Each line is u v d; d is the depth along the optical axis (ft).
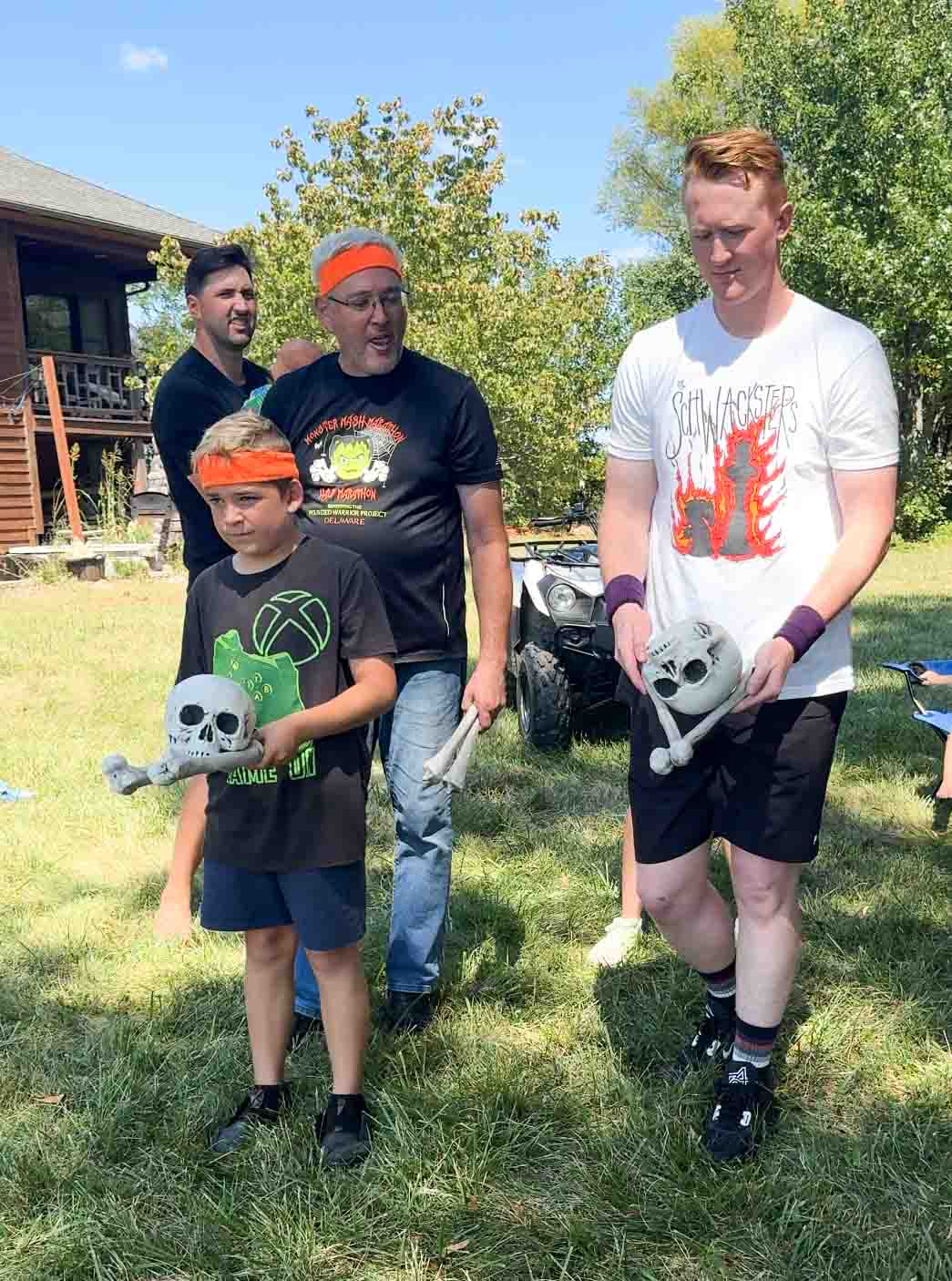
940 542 67.77
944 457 80.38
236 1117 8.49
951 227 62.08
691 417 7.74
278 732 7.27
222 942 11.74
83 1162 8.05
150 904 12.87
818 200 67.46
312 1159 7.99
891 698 21.93
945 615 33.73
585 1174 7.82
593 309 66.39
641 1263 7.02
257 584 7.96
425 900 9.84
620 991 10.57
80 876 13.85
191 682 7.11
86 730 20.93
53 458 68.03
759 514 7.56
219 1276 6.98
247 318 12.02
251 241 59.52
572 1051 9.54
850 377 7.29
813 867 13.46
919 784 16.89
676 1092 8.71
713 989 8.94
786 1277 6.84
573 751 19.35
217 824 8.00
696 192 7.13
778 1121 8.36
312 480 9.78
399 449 9.57
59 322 67.82
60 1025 10.16
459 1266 7.04
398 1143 8.11
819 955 11.06
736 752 7.71
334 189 59.11
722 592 7.71
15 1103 8.88
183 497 11.68
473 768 18.20
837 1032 9.54
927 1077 8.94
